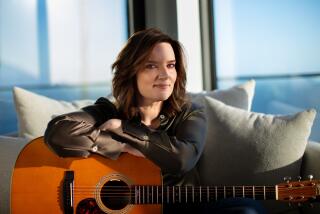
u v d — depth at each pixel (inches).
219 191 61.4
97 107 67.0
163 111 67.4
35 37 127.0
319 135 97.9
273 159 68.4
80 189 62.4
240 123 72.9
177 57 66.7
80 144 61.0
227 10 116.8
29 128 78.7
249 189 60.6
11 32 124.0
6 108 122.2
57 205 62.4
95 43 131.5
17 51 125.0
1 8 122.2
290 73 102.1
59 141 60.8
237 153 70.4
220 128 73.7
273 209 69.1
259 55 109.4
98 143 61.8
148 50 63.2
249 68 112.3
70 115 62.7
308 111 71.0
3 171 70.2
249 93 85.0
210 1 118.4
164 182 65.6
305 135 70.1
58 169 62.7
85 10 130.6
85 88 132.7
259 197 60.6
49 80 129.8
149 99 66.0
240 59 114.6
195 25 115.8
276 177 68.2
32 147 63.6
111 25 130.3
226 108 76.2
